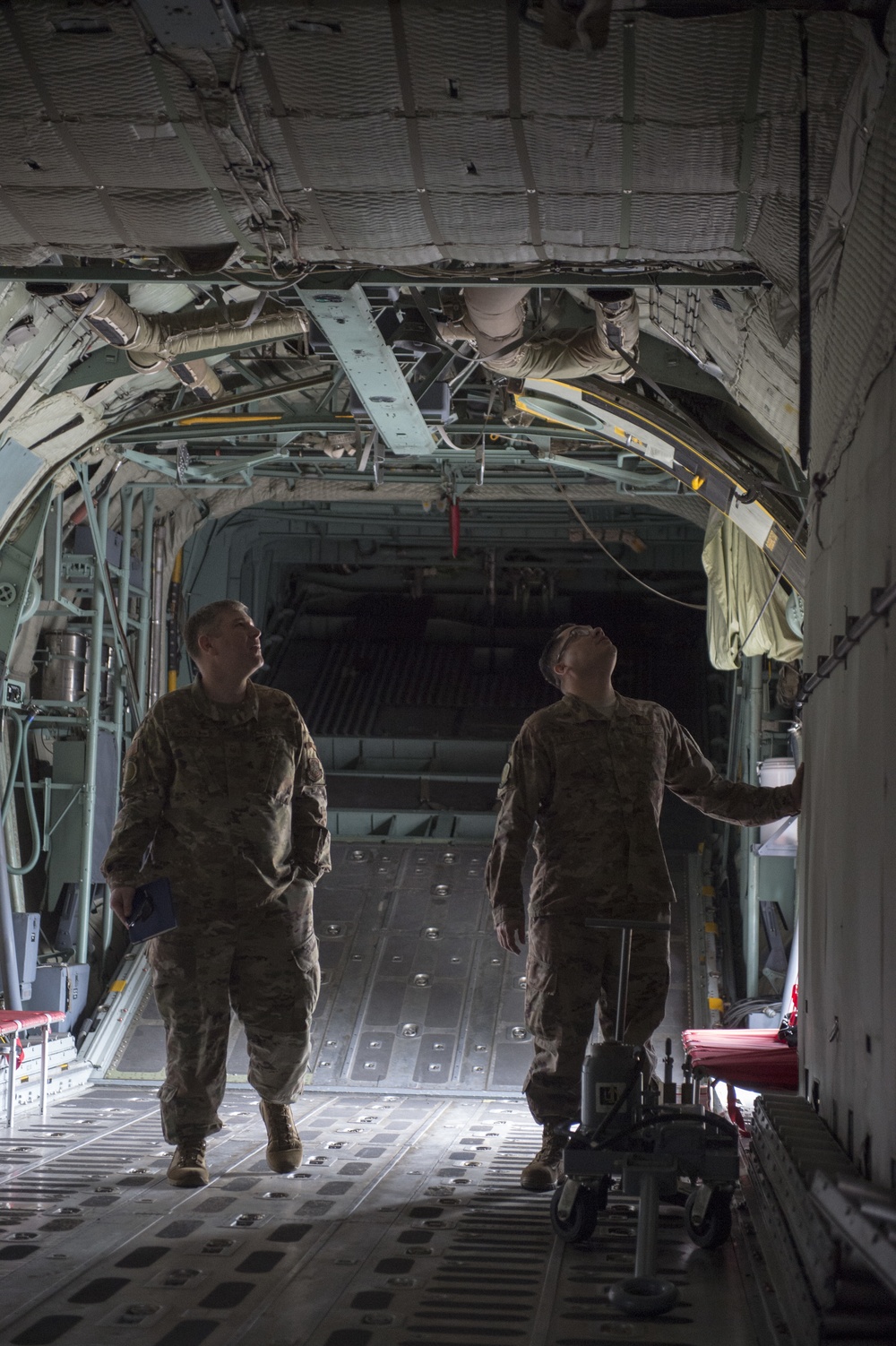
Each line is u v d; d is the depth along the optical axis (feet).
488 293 18.02
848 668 10.02
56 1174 15.23
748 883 30.14
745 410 20.71
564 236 13.20
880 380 8.91
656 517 42.80
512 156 11.60
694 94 10.53
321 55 10.46
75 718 29.78
